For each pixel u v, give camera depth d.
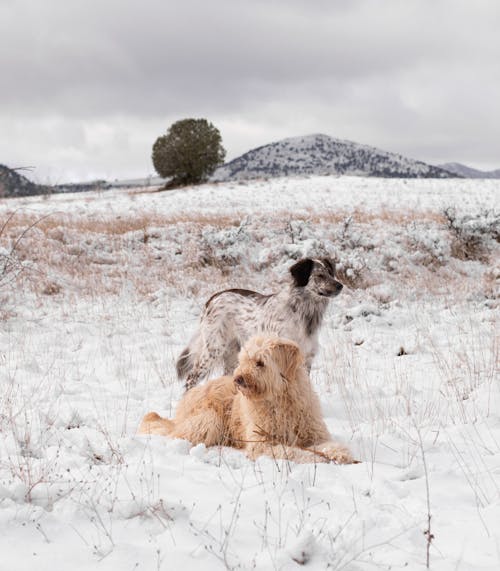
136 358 8.74
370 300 12.62
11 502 3.29
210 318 7.44
